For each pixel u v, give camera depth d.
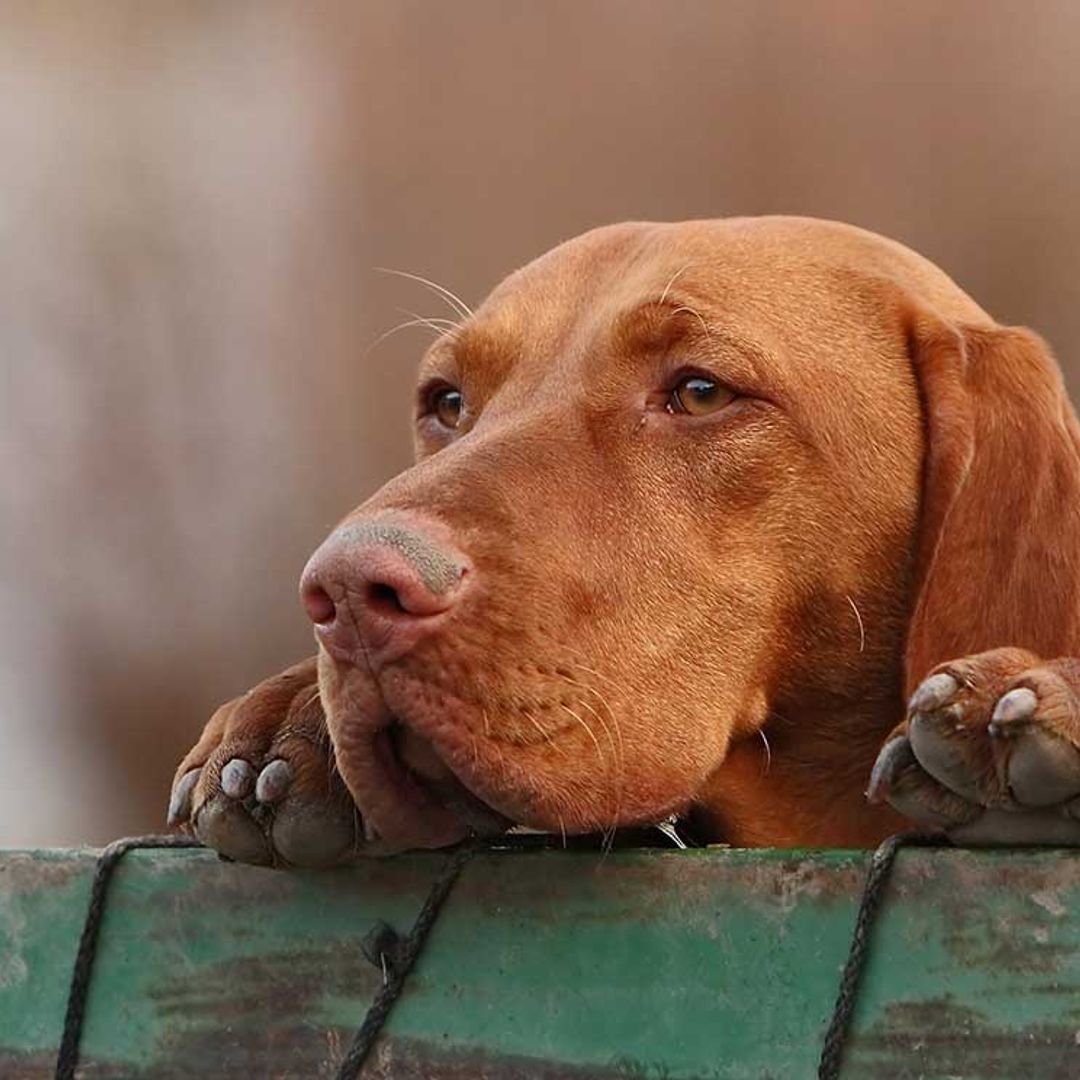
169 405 22.45
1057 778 6.22
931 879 6.04
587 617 7.62
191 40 24.44
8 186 23.39
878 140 23.69
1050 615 8.40
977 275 23.20
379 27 24.25
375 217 23.70
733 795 8.77
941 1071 5.98
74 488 22.06
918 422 8.66
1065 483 8.55
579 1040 6.43
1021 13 23.41
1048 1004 5.91
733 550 8.20
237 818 6.89
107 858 7.06
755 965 6.23
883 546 8.55
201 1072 6.91
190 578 21.72
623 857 6.44
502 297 9.06
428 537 7.21
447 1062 6.58
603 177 23.95
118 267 22.95
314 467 22.45
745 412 8.30
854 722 8.69
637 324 8.36
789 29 23.97
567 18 24.08
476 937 6.59
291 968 6.83
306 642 21.64
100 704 21.23
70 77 23.91
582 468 8.00
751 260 8.71
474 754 7.12
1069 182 23.16
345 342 23.14
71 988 7.04
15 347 22.48
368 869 6.80
